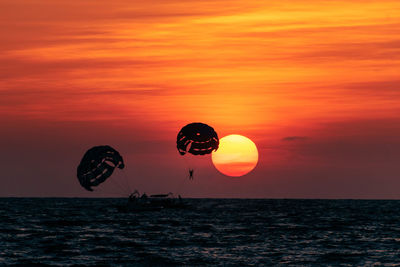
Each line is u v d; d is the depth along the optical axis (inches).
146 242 4375.0
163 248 4015.8
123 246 4116.6
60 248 3983.8
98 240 4498.0
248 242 4429.1
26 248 3973.9
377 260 3496.6
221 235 4990.2
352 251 3907.5
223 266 3262.8
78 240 4493.1
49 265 3277.6
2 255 3627.0
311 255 3690.9
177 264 3334.2
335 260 3484.3
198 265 3292.3
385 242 4498.0
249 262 3395.7
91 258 3533.5
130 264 3329.2
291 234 5137.8
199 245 4210.1
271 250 3944.4
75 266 3245.6
